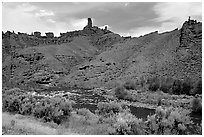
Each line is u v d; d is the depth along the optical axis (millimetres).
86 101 42438
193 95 48438
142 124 18828
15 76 120562
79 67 132875
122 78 95625
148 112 32594
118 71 110875
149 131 18547
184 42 101750
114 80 95688
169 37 120812
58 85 106062
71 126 18969
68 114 21984
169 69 89062
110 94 53000
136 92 51375
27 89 64000
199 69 82500
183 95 48219
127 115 20406
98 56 142500
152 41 132750
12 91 37031
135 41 143750
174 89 51219
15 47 165625
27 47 165625
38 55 145625
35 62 138875
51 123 18969
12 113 22953
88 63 134750
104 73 113688
